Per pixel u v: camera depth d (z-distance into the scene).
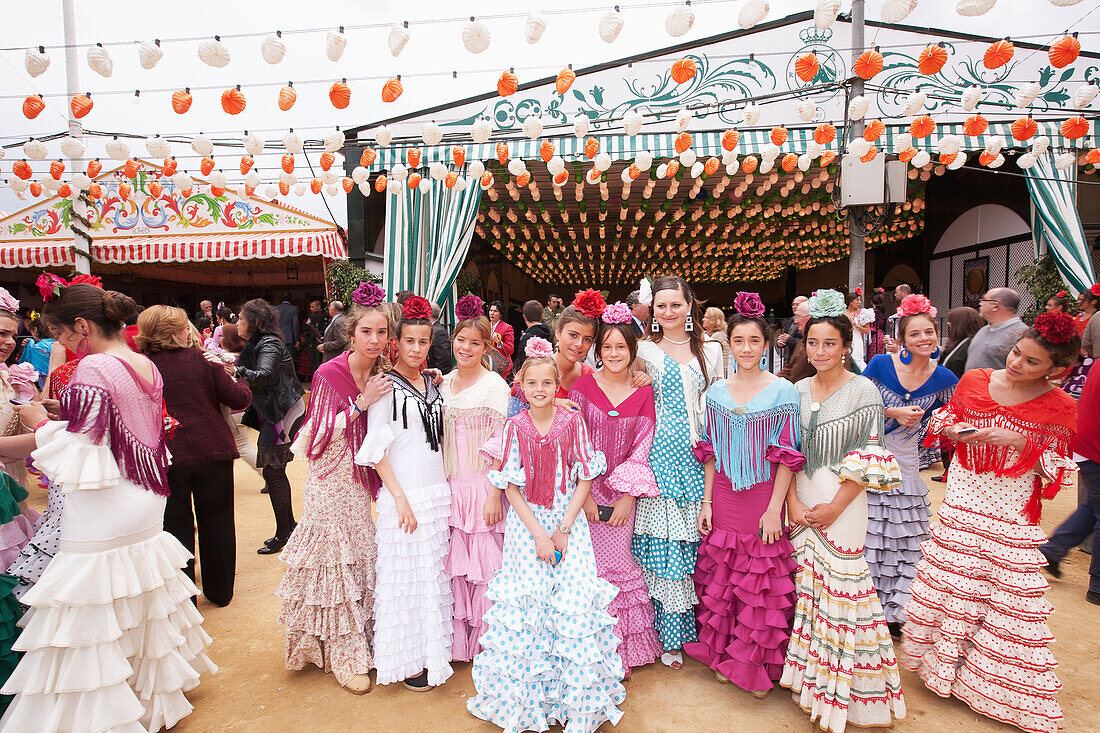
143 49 3.48
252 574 3.98
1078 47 3.29
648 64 8.03
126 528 2.21
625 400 2.74
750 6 3.06
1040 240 8.19
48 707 2.12
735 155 5.86
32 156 4.62
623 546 2.74
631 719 2.45
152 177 10.77
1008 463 2.44
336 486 2.70
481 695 2.43
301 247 10.80
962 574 2.55
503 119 8.50
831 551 2.41
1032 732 2.33
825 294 2.51
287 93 3.85
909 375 3.32
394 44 3.42
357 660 2.68
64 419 2.12
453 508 2.77
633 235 14.27
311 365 11.75
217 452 3.38
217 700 2.62
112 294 2.34
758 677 2.56
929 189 11.84
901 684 2.75
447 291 8.79
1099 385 3.42
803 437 2.55
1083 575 3.94
